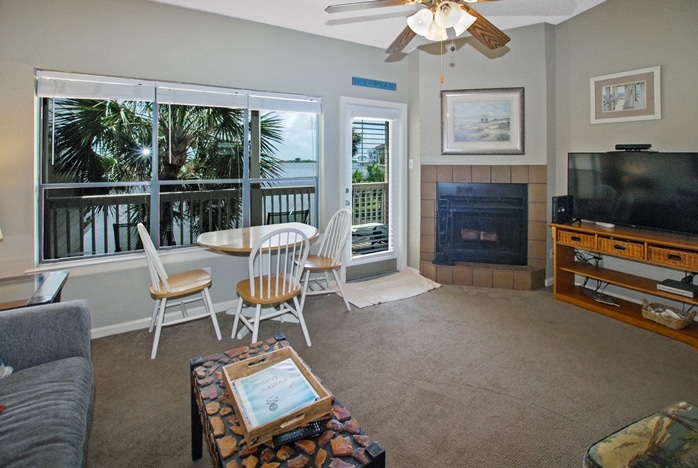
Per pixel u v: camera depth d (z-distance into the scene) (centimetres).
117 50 294
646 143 327
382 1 205
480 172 417
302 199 404
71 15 277
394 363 253
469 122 416
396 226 466
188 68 323
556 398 212
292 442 120
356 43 411
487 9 346
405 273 458
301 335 297
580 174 354
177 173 342
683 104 302
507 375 236
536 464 166
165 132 333
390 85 440
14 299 199
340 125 410
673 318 286
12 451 114
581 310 340
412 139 450
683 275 309
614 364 247
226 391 140
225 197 366
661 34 312
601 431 186
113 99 298
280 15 335
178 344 284
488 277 405
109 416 201
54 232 299
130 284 310
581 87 373
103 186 310
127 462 170
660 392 216
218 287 351
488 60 405
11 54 262
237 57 344
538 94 393
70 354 175
